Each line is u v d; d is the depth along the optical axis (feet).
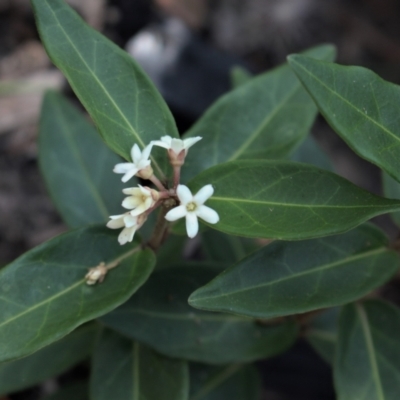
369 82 0.89
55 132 1.15
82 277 0.93
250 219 0.89
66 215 1.13
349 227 0.86
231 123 1.04
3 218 1.56
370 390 1.01
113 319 1.02
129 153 0.92
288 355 1.41
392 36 2.02
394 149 0.89
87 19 1.89
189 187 0.91
